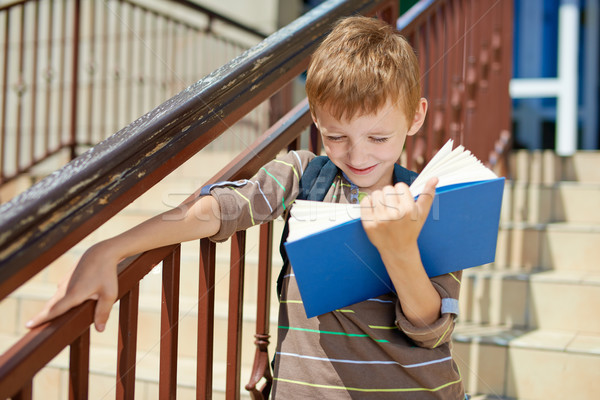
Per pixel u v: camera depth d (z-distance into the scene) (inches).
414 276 28.7
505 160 100.1
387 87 31.0
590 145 217.2
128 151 28.8
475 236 30.8
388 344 31.8
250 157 38.5
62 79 116.4
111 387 63.7
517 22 228.8
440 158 30.5
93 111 173.8
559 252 79.1
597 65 216.1
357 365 32.4
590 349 59.4
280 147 42.4
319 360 33.0
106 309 27.3
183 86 159.9
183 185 104.6
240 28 152.3
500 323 72.0
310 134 49.3
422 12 68.2
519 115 229.8
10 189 114.3
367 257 29.5
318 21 46.3
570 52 200.8
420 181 29.8
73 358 27.2
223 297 80.0
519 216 91.0
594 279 68.9
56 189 25.0
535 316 70.4
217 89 35.4
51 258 24.7
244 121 159.6
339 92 30.9
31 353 23.8
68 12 175.0
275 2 183.3
